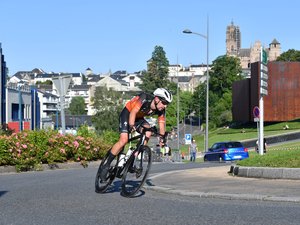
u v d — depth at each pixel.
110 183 9.86
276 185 10.41
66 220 6.99
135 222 6.76
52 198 9.22
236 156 37.06
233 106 98.31
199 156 55.38
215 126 120.38
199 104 137.50
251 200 8.77
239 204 8.30
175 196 9.52
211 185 10.78
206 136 50.31
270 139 65.00
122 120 9.38
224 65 134.75
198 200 8.92
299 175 11.37
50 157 20.80
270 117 84.62
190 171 15.51
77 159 22.39
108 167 9.70
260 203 8.38
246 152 37.44
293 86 84.62
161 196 9.53
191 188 10.24
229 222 6.59
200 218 6.95
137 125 9.40
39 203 8.60
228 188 10.09
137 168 9.27
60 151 21.34
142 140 9.34
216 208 7.86
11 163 19.14
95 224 6.67
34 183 12.66
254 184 10.70
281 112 84.62
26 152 19.69
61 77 22.19
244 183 10.98
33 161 19.70
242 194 9.06
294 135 66.00
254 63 86.44
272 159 12.53
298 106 84.56
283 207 7.82
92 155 23.28
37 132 21.03
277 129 79.00
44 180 13.74
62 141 21.83
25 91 70.75
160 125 9.20
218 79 134.38
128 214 7.39
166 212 7.52
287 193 9.10
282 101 84.62
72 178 14.41
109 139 32.25
